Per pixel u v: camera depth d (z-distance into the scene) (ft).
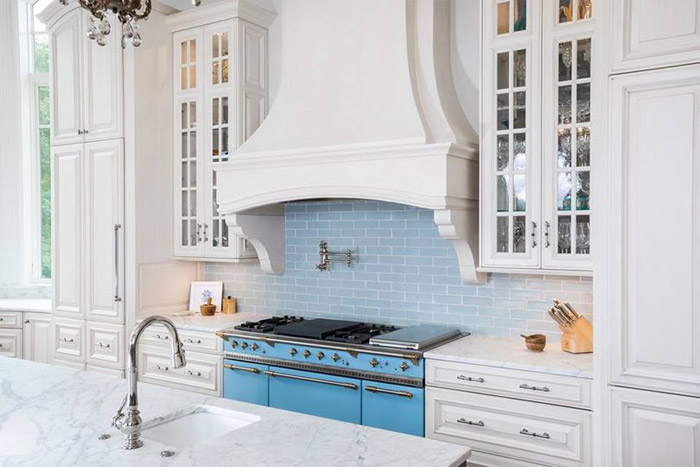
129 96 14.57
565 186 10.60
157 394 8.30
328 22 12.69
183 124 15.42
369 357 11.28
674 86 8.35
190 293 15.96
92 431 6.83
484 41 11.25
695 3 8.18
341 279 14.15
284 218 14.94
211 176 14.83
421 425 10.81
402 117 11.47
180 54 15.31
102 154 14.99
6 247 19.06
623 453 8.79
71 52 15.51
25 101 19.61
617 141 8.72
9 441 6.53
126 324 14.69
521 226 11.05
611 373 8.84
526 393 9.90
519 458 10.00
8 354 16.94
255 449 6.24
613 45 8.75
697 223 8.22
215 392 13.41
